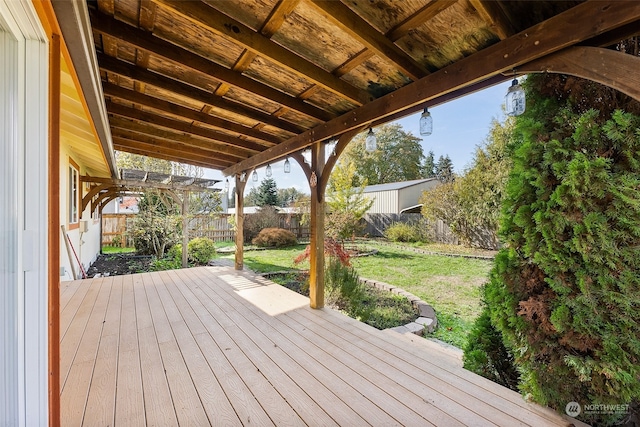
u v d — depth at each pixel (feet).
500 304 6.65
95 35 6.85
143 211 29.91
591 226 5.21
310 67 7.29
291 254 31.48
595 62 4.52
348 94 8.20
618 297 5.05
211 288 15.37
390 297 16.20
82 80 6.52
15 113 3.87
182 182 26.40
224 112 11.22
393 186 53.36
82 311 11.76
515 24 5.47
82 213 22.25
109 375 7.25
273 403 6.29
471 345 7.82
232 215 42.88
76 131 12.85
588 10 4.46
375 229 45.85
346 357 8.29
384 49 6.18
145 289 15.10
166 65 8.17
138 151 17.85
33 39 4.00
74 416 5.78
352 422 5.73
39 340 4.07
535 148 5.98
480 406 6.20
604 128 5.13
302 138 12.07
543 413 5.97
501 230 6.63
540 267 5.85
